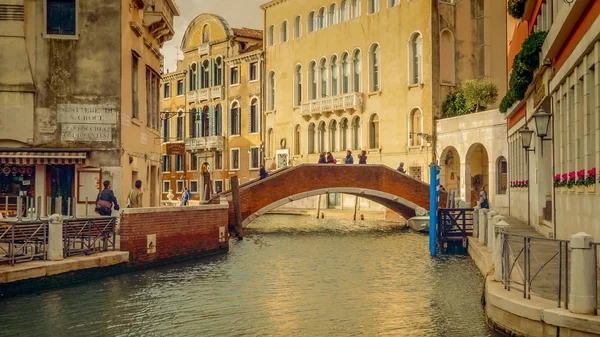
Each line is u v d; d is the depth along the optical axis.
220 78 52.59
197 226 19.64
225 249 21.47
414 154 37.00
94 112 18.84
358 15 41.12
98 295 13.76
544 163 19.17
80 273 14.73
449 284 15.49
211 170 53.16
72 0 18.80
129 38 20.16
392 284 15.63
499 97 37.22
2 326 11.21
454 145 34.34
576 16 12.49
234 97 51.12
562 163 15.25
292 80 46.00
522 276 10.79
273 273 17.39
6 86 18.47
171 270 17.34
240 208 27.98
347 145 41.78
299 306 13.08
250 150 49.69
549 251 13.99
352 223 35.38
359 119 40.94
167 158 58.09
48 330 11.01
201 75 54.66
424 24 36.47
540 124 15.59
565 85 14.69
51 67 18.69
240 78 50.69
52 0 18.72
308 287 15.27
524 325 8.85
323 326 11.39
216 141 51.78
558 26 14.18
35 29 18.64
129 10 20.19
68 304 12.86
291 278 16.59
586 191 12.53
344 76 42.25
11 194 19.06
